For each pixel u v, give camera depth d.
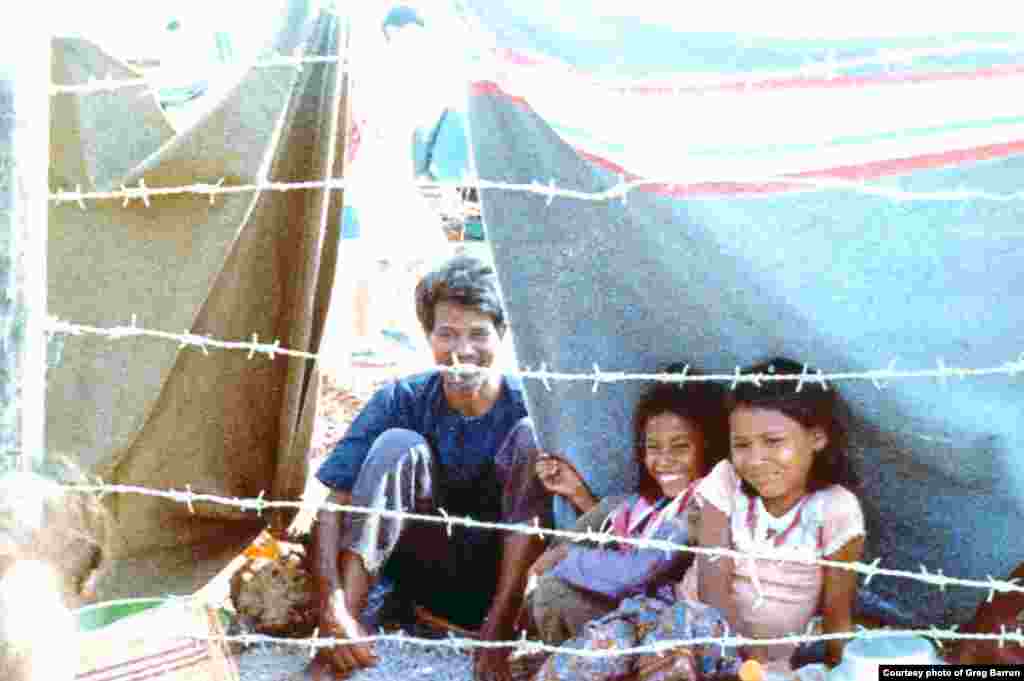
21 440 1.79
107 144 3.42
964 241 2.43
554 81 2.54
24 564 1.61
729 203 2.51
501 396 3.24
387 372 5.61
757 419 2.54
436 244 5.93
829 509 2.57
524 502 3.05
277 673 2.99
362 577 3.07
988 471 2.62
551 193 2.33
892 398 2.59
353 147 5.51
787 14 2.36
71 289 3.37
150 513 3.44
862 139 2.37
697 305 2.72
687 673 2.41
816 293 2.56
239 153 3.20
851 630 2.57
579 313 2.86
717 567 2.61
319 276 3.44
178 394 3.40
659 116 2.45
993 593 2.51
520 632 3.02
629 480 3.02
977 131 2.32
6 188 1.73
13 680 1.53
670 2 2.41
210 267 3.29
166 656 2.67
